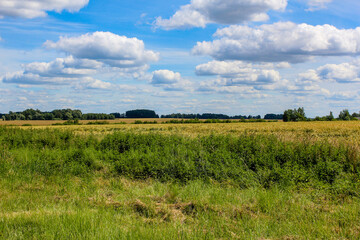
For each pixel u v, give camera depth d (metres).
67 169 8.88
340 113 110.31
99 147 12.13
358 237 3.86
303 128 36.47
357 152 8.57
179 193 6.11
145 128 43.25
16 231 3.90
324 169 7.55
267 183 7.14
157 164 8.73
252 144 9.99
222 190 6.39
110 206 5.29
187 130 36.12
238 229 4.12
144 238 3.66
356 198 5.76
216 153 9.22
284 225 4.26
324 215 4.65
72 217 4.28
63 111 128.00
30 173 8.30
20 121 111.44
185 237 3.76
